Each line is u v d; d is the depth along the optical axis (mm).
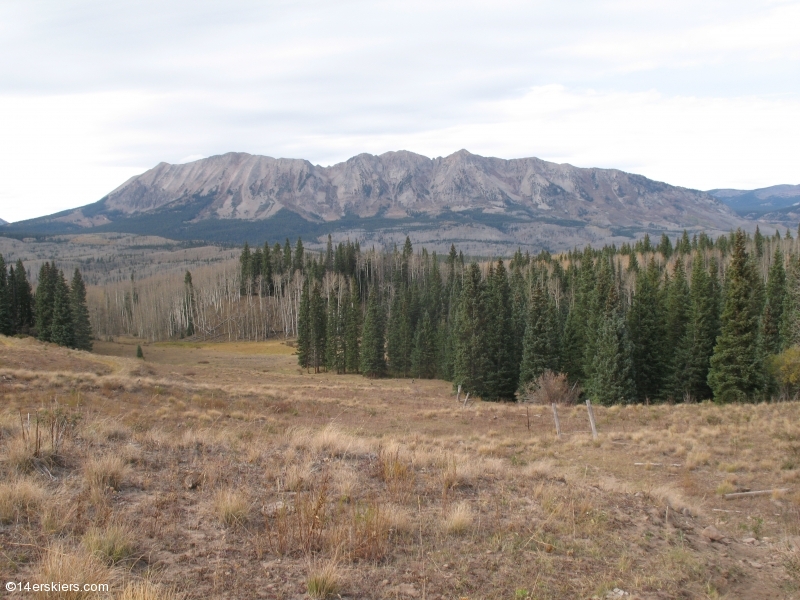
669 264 106375
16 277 96312
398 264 145250
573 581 7395
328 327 84375
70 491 8461
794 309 46531
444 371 73375
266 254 143375
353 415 30375
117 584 5961
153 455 11359
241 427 20688
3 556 6230
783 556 9438
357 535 7711
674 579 7844
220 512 8172
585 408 31781
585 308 56188
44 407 18359
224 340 118750
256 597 6082
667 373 49219
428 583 6867
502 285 67438
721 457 17766
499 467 13398
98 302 133375
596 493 11852
